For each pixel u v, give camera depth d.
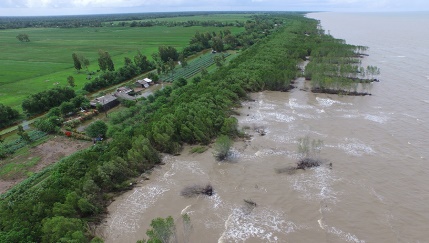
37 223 50.72
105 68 149.75
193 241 52.00
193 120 83.06
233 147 79.06
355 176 66.69
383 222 54.69
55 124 90.56
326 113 96.81
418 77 129.38
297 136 83.25
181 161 74.56
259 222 55.81
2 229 50.53
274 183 65.69
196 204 60.75
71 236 48.72
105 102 105.12
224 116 90.12
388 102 104.00
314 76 116.50
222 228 54.75
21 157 76.44
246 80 116.44
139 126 83.12
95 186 61.03
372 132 84.12
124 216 58.56
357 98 108.44
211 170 70.94
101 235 54.50
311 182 65.44
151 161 72.81
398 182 64.50
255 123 91.19
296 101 107.19
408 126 86.88
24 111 101.31
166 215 58.28
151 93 122.50
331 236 52.28
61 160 72.50
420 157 72.44
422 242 50.41
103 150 73.94
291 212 57.78
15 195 60.44
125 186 65.69
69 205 54.75
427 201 59.12
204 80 115.00
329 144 78.75
